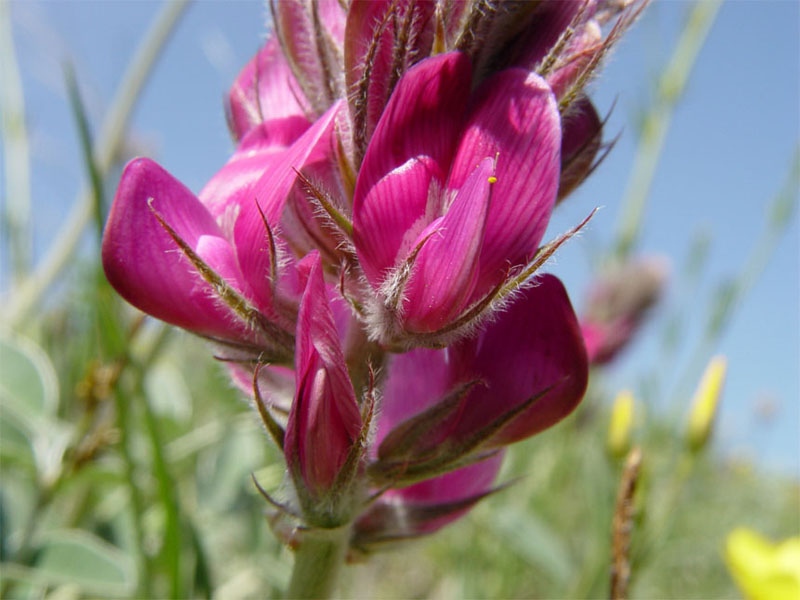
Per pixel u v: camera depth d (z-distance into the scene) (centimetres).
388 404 5
